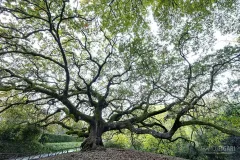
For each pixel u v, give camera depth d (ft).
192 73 40.81
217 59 38.47
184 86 43.04
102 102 44.65
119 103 50.42
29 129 70.13
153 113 43.04
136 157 35.35
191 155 66.95
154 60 42.83
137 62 43.21
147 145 69.36
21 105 48.34
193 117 40.11
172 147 69.26
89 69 49.03
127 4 30.83
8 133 67.67
